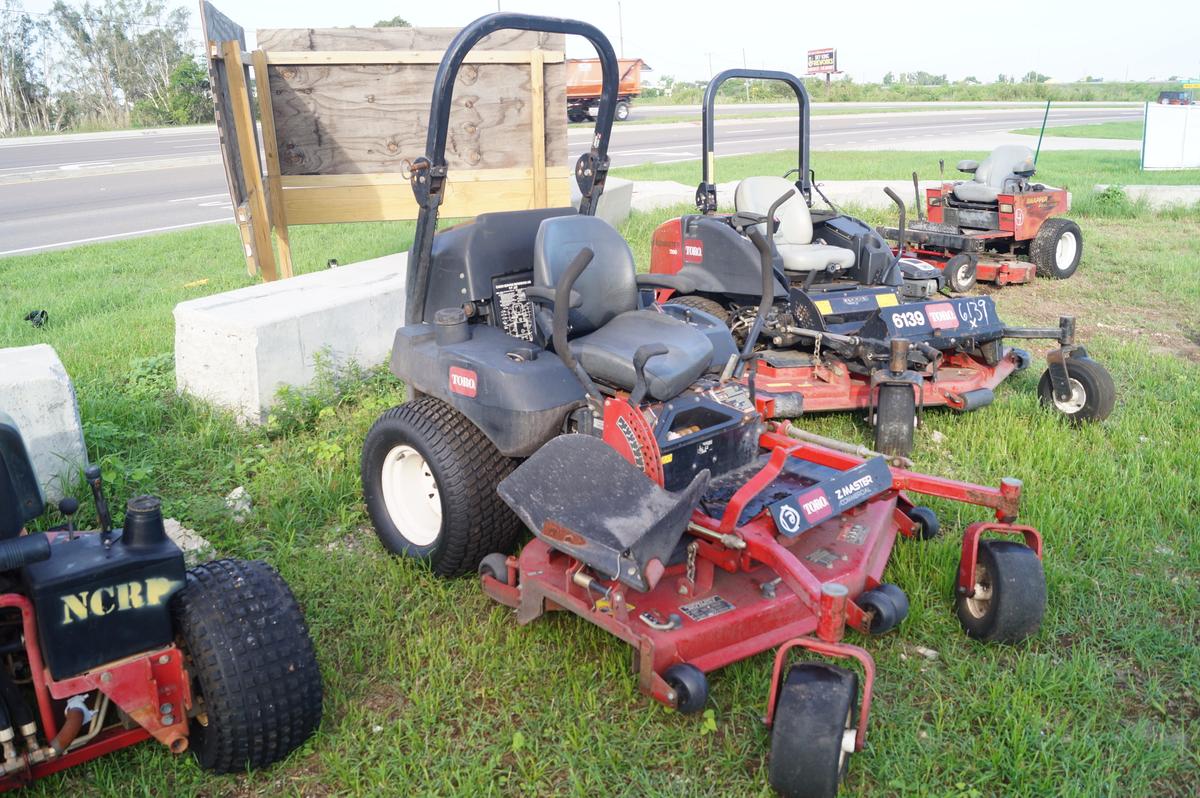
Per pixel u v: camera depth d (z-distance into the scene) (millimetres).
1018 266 9680
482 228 4266
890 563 4016
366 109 7352
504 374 3697
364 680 3334
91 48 55594
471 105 7496
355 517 4508
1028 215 9922
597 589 3104
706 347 3895
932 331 5727
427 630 3588
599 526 2990
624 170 19672
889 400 5070
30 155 27109
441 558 3906
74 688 2572
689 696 2869
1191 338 7918
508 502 3170
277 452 5199
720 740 3043
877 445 5148
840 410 5887
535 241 4070
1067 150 25734
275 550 4230
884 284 6805
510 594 3549
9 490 2525
